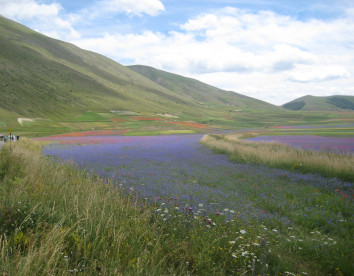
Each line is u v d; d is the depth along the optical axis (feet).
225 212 20.95
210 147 82.33
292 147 76.43
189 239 16.66
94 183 29.35
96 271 12.09
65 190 23.24
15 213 15.85
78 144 112.78
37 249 12.73
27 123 307.37
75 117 400.67
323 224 21.18
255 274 13.20
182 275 12.86
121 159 58.95
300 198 27.81
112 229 15.70
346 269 14.20
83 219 15.58
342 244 16.74
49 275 10.67
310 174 40.78
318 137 126.93
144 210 20.76
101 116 428.15
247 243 15.28
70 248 13.46
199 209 20.83
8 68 522.47
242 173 41.65
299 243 17.10
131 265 12.48
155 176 37.88
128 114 482.28
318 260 15.43
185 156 64.85
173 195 26.11
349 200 26.71
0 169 29.22
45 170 33.81
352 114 647.97
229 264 14.25
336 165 40.45
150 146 96.78
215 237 16.30
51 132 246.88
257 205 25.57
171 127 341.00
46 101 446.19
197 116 606.55
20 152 42.63
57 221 15.97
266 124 443.32
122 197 25.49
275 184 34.37
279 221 20.79
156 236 16.02
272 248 15.66
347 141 99.96
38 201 18.99
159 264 12.80
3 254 11.05
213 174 40.70
